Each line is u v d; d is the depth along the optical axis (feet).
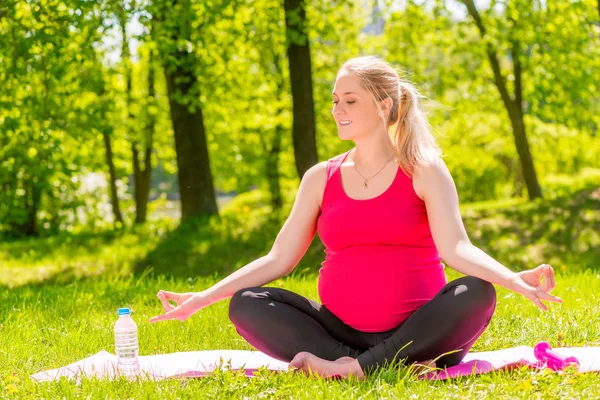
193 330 20.97
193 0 51.11
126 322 16.14
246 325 14.84
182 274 49.01
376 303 14.62
